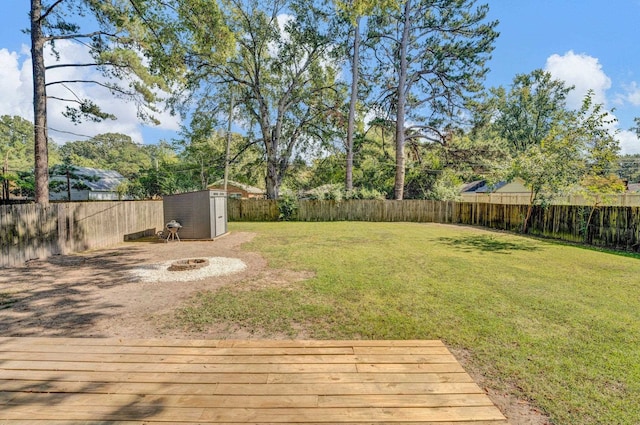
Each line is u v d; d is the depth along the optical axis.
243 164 22.27
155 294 4.16
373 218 17.05
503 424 1.67
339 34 17.73
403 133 18.34
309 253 7.05
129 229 9.86
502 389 2.05
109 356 2.33
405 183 21.89
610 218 7.90
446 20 17.02
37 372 2.11
